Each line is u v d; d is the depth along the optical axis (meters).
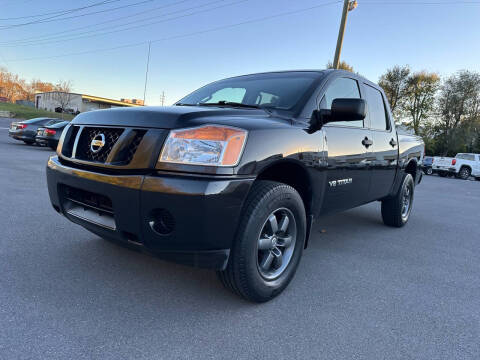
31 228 3.30
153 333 1.77
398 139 4.04
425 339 1.90
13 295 2.04
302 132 2.31
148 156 1.79
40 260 2.58
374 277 2.77
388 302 2.33
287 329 1.90
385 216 4.54
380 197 3.90
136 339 1.71
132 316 1.92
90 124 2.15
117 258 2.72
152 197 1.73
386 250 3.54
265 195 1.99
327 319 2.04
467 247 3.89
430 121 37.19
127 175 1.82
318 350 1.73
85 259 2.66
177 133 1.78
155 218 1.79
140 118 1.93
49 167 2.33
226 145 1.78
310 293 2.39
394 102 38.34
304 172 2.32
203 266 1.85
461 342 1.89
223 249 1.84
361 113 2.34
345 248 3.52
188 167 1.74
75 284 2.25
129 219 1.82
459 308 2.31
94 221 2.03
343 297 2.36
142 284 2.32
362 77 3.50
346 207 3.09
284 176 2.43
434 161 23.14
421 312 2.22
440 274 2.94
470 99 34.56
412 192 4.73
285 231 2.28
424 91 36.72
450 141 35.31
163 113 1.92
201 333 1.81
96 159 2.02
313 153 2.35
